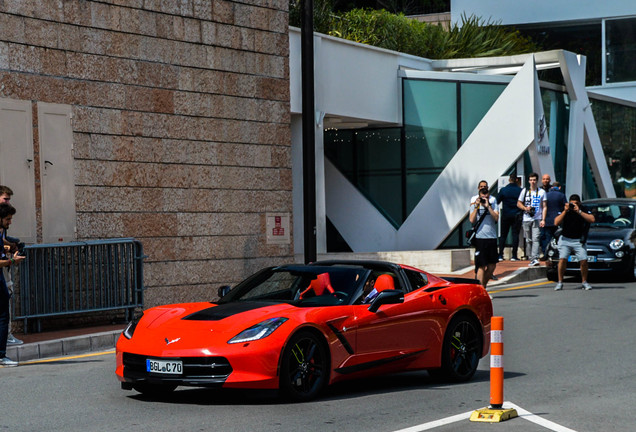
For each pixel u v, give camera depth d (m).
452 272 21.28
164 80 16.20
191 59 16.67
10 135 13.93
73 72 14.83
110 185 15.33
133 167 15.69
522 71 25.22
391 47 29.20
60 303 13.69
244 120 17.59
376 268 9.46
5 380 9.87
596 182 30.00
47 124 14.43
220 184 17.12
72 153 14.77
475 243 16.77
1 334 10.88
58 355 11.95
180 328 8.31
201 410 8.00
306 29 15.70
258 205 17.81
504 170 25.30
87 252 14.05
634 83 36.91
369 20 29.61
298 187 22.12
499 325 7.74
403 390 9.17
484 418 7.54
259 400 8.45
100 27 15.23
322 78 23.02
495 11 38.44
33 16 14.29
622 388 9.12
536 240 21.78
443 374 9.63
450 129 26.08
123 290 14.53
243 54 17.58
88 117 15.03
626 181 34.03
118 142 15.47
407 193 26.39
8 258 10.95
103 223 15.21
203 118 16.84
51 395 8.89
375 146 26.72
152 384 8.58
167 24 16.27
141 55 15.84
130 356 8.35
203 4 16.88
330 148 27.33
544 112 27.30
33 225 14.15
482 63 26.97
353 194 26.89
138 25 15.80
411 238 26.05
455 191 25.64
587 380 9.59
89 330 13.54
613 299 16.62
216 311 8.66
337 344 8.55
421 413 7.91
